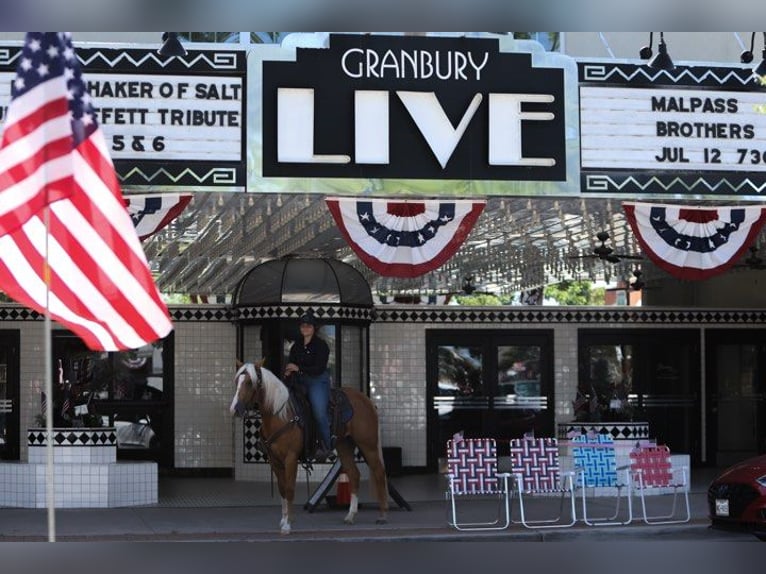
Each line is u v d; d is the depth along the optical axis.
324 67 14.57
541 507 16.84
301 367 14.23
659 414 23.27
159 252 20.61
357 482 14.96
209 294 28.09
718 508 13.37
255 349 21.16
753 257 20.66
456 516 15.66
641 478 14.89
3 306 21.75
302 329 14.29
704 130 15.45
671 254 15.40
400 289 28.66
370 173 14.59
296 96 14.51
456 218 14.80
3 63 14.23
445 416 22.69
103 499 16.61
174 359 22.23
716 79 15.49
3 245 7.66
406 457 22.44
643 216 15.33
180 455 22.06
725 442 23.44
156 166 14.29
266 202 15.41
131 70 14.31
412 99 14.66
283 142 14.48
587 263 23.81
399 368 22.61
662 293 26.86
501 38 14.88
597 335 23.22
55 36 7.34
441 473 22.28
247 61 14.46
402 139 14.67
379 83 14.63
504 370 22.92
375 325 22.61
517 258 23.06
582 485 14.82
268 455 14.10
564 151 15.02
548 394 22.94
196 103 14.39
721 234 15.57
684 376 23.44
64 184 7.23
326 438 14.12
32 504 16.61
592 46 16.48
